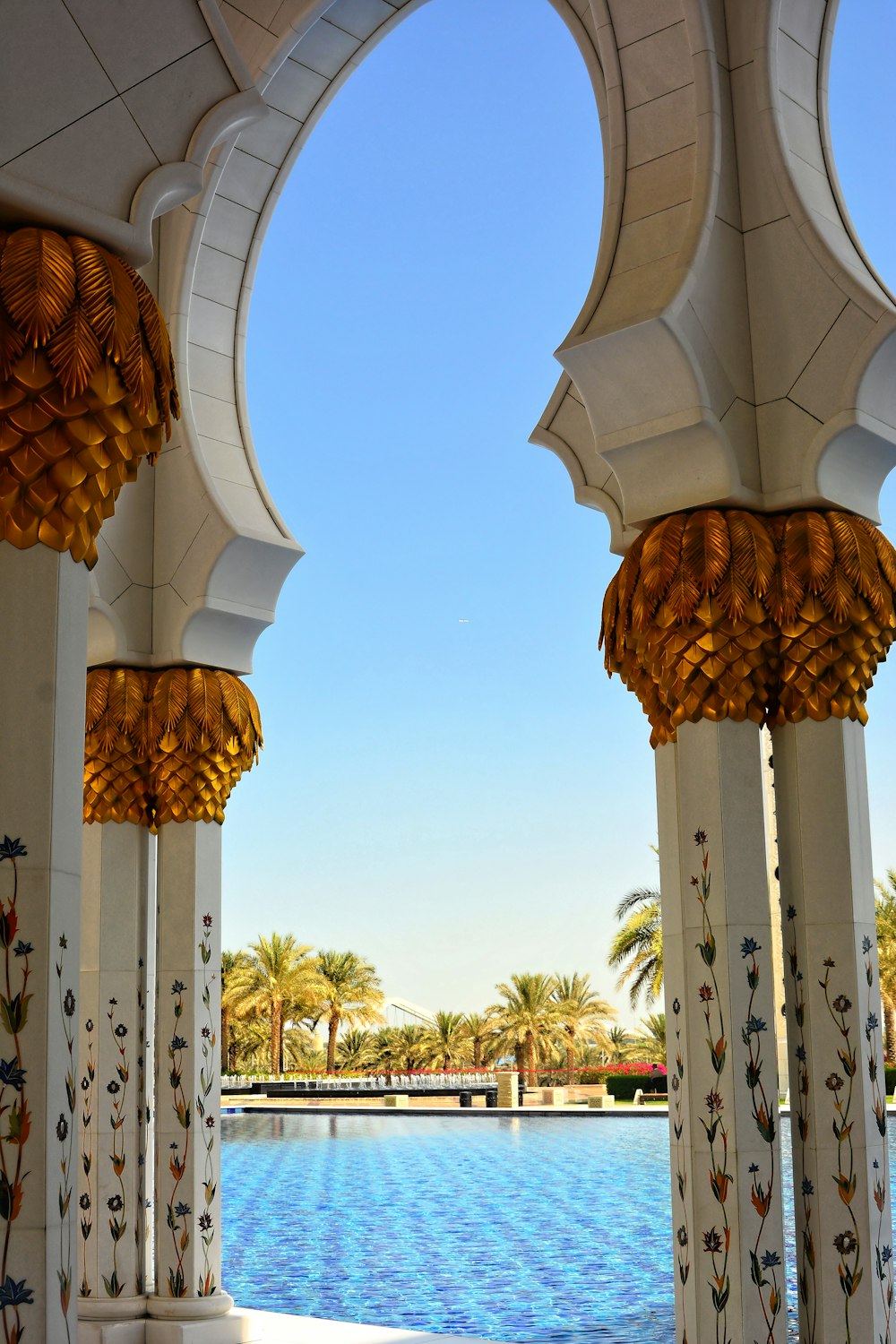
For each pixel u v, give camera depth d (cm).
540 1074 4269
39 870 388
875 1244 501
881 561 545
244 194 775
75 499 413
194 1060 723
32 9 400
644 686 580
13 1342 362
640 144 584
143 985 757
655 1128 2456
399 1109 3152
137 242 426
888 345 532
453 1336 692
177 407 457
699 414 534
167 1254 707
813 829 532
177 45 433
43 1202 371
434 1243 1157
